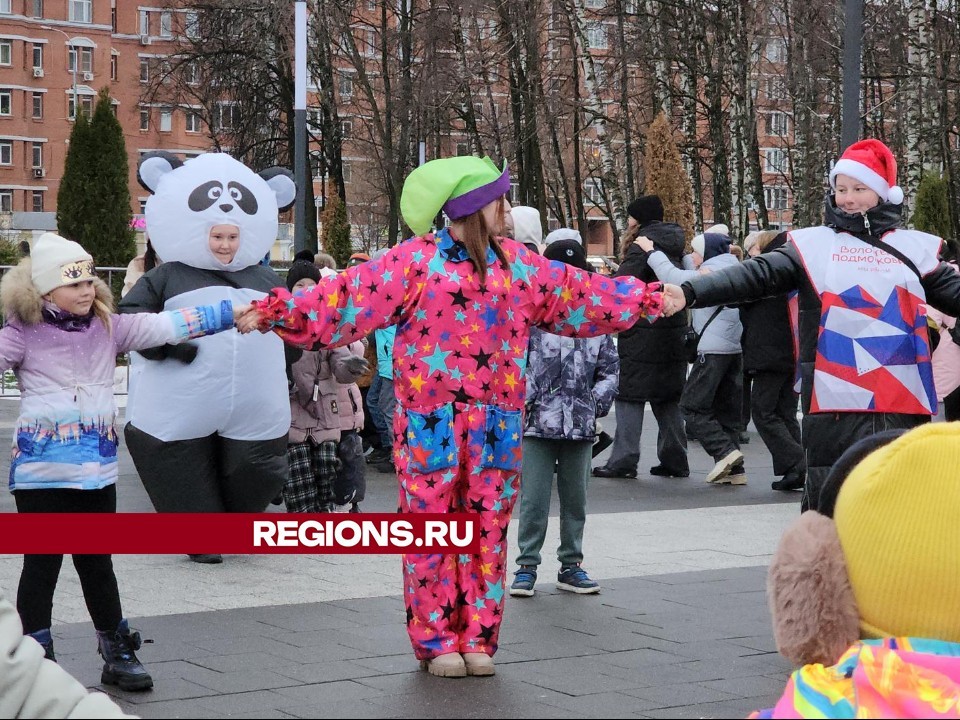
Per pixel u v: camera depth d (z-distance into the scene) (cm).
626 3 3550
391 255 593
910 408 616
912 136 3091
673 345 1246
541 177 3953
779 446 1191
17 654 476
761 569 838
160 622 689
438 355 591
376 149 4359
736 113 3366
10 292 568
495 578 601
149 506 1073
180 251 848
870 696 366
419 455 593
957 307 624
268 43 4025
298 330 586
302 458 962
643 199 1160
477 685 577
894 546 363
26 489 572
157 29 8225
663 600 750
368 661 615
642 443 1577
